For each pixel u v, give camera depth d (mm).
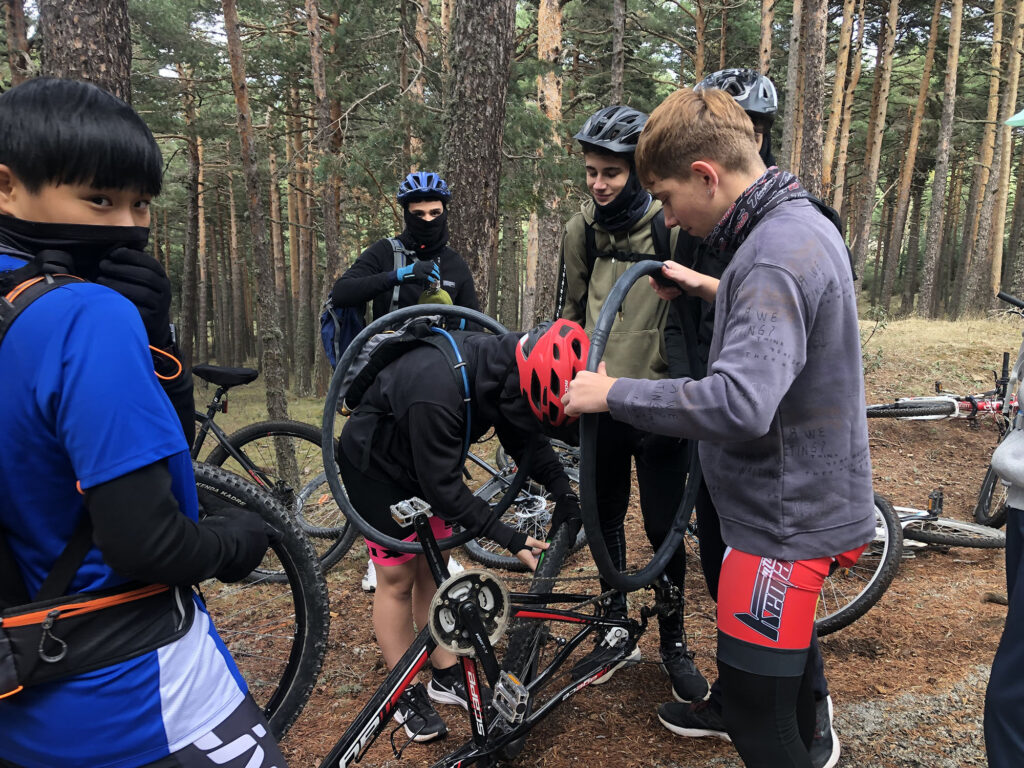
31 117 914
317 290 24094
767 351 1264
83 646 958
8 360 892
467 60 5082
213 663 1120
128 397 913
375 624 2234
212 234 29672
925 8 21391
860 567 3309
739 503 1515
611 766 2074
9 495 923
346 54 13719
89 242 1001
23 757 992
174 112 17438
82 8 3576
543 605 2035
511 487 2033
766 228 1364
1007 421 4484
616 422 2244
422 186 3320
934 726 2199
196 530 1014
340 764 1697
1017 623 1428
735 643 1528
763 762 1553
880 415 4707
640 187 2248
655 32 18266
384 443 1948
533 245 15953
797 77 16250
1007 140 18656
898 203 24016
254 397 19766
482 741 1848
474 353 1784
